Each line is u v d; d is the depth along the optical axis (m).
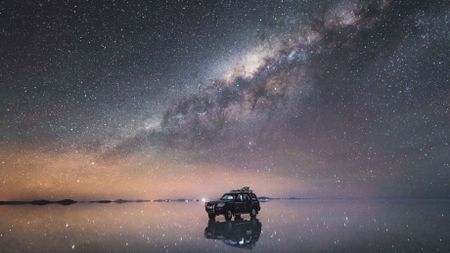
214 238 14.34
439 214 26.95
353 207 41.66
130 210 40.84
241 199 25.55
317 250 11.10
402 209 35.34
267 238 14.04
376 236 14.18
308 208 39.62
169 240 13.83
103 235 15.57
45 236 15.43
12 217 28.94
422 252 10.47
